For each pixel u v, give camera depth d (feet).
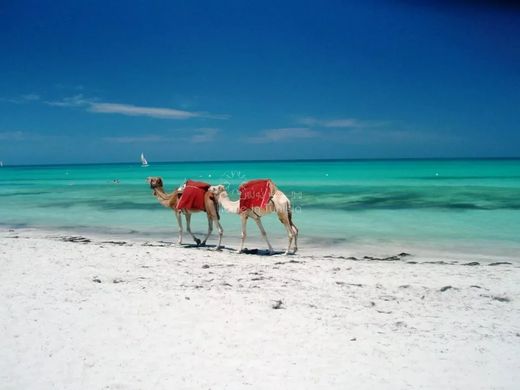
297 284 28.17
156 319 20.97
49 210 73.72
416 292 26.71
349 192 96.27
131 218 63.41
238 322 20.77
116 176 202.49
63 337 18.75
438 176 154.61
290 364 16.60
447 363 16.97
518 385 15.26
